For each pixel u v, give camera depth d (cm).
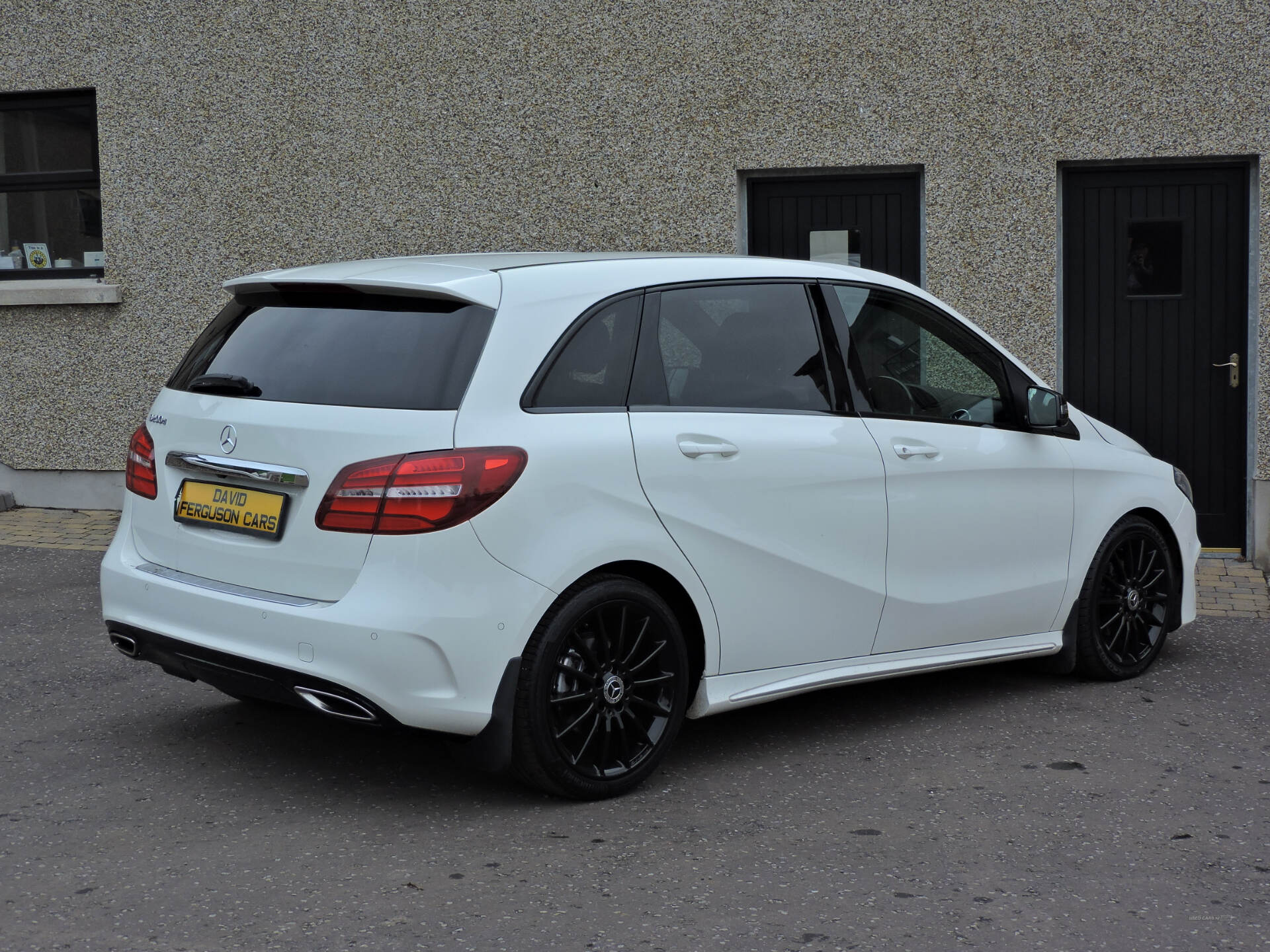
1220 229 844
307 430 398
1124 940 333
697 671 448
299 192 929
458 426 388
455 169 905
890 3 841
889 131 851
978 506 519
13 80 959
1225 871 378
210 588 414
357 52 909
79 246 988
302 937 329
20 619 666
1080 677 588
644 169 880
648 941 329
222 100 932
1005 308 850
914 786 446
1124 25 823
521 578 393
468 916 342
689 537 432
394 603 379
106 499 980
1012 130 838
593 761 424
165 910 344
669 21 866
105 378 968
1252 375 838
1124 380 859
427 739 401
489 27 889
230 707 525
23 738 484
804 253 886
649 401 432
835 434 474
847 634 482
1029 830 407
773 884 364
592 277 431
